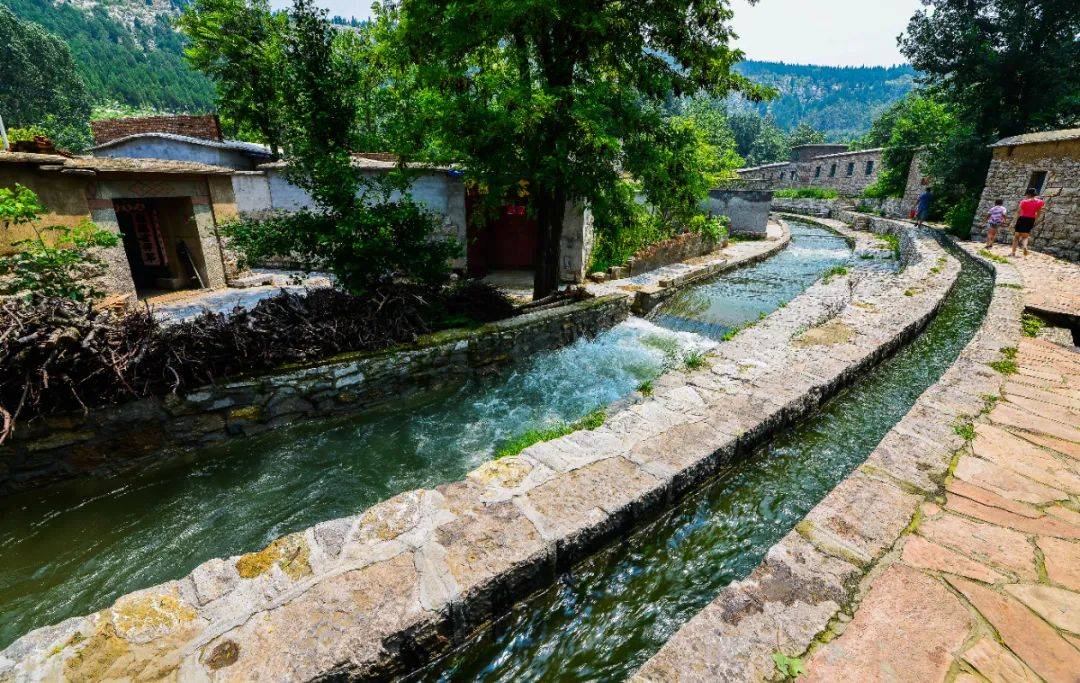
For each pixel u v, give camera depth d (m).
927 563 2.52
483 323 7.42
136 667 2.13
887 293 9.07
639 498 3.33
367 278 7.08
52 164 7.23
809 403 5.06
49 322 4.45
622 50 7.50
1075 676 1.93
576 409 6.20
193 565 3.79
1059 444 3.61
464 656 2.62
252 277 11.49
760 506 3.88
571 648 2.76
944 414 4.06
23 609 3.40
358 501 4.49
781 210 40.62
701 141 12.20
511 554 2.79
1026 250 12.52
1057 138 13.01
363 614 2.40
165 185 9.41
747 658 2.07
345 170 6.62
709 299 11.27
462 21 6.41
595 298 9.39
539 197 8.55
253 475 4.86
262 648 2.23
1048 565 2.49
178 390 4.87
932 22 20.20
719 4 6.97
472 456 5.17
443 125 7.00
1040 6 18.12
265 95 17.31
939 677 1.94
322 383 5.70
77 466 4.51
